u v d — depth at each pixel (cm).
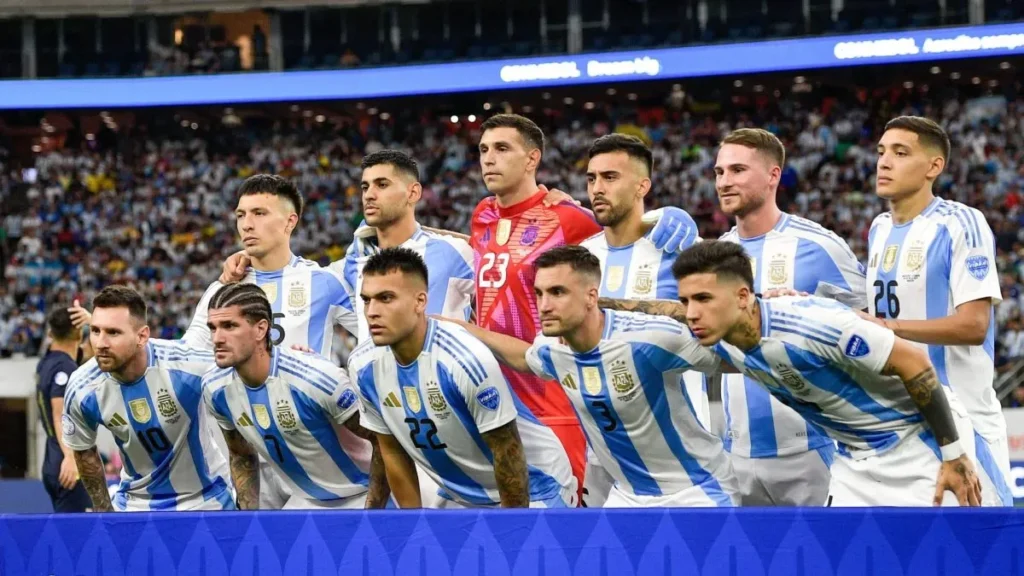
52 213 2333
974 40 1942
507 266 509
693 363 411
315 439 481
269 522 342
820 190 2041
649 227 488
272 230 557
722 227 2055
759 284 485
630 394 418
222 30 2575
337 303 567
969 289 440
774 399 496
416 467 488
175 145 2506
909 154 456
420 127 2466
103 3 2453
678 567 316
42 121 2609
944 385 456
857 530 308
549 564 323
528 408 480
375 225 530
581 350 419
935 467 396
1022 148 1984
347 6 2466
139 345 501
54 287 2138
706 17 2377
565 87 2364
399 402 439
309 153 2452
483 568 327
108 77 2367
